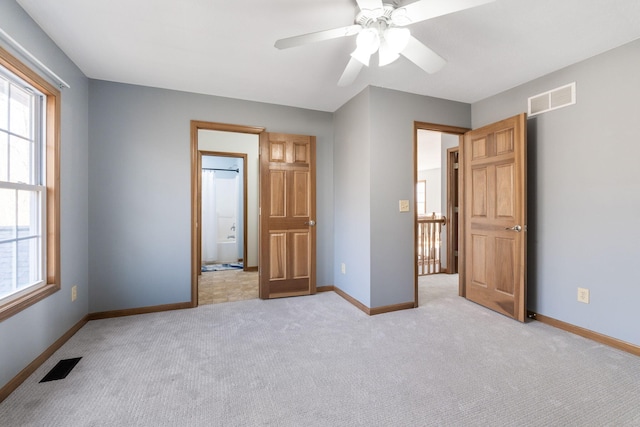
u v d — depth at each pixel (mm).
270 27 2031
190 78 2832
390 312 3027
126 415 1501
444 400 1627
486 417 1489
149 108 3016
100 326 2658
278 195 3527
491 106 3244
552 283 2680
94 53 2363
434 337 2428
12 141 1903
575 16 1892
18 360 1755
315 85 2996
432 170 10133
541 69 2631
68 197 2418
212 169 6016
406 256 3135
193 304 3176
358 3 1521
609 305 2283
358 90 3119
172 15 1897
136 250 2979
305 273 3643
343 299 3475
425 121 3240
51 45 2160
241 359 2068
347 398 1644
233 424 1445
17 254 1926
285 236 3555
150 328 2613
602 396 1655
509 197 2859
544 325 2680
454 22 1956
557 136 2641
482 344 2297
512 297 2830
